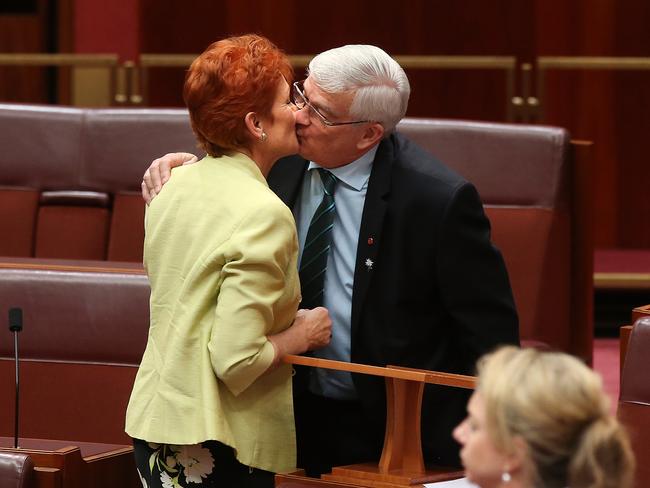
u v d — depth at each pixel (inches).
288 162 434.9
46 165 629.9
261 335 365.7
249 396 378.9
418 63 903.1
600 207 1035.9
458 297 414.0
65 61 873.5
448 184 414.3
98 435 487.5
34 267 502.6
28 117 633.6
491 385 250.7
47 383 492.7
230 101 373.7
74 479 416.8
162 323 378.6
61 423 489.7
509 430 246.7
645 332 416.2
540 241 598.5
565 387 245.8
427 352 427.5
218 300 366.6
